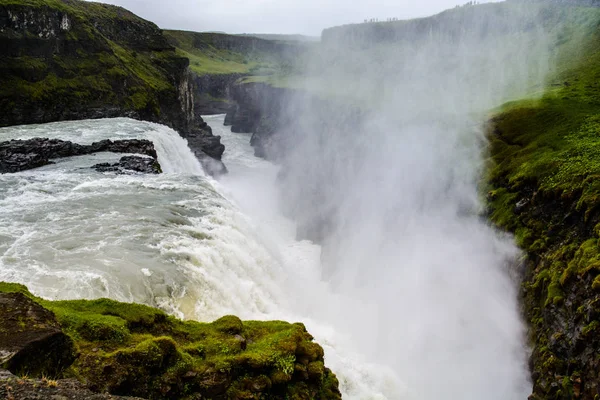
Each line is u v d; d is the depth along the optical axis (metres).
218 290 23.88
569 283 23.44
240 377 14.05
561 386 20.98
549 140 37.41
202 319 21.53
